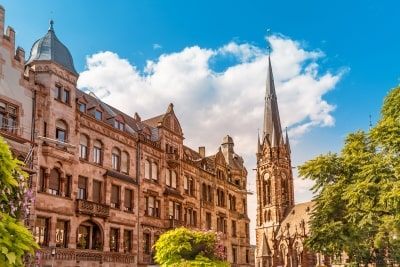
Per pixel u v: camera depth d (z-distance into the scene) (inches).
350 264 1823.3
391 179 1477.6
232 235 2965.1
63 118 1717.5
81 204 1737.2
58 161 1675.7
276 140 5856.3
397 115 1547.7
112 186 1961.1
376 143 1563.7
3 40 1493.6
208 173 2780.5
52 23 1806.1
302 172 1886.1
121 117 2098.9
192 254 1734.7
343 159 1803.6
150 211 2194.9
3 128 1446.9
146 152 2212.1
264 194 5787.4
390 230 1501.0
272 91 6023.6
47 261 1562.5
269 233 5546.3
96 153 1911.9
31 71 1606.8
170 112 2471.7
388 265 2030.0
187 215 2496.3
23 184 627.8
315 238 1787.6
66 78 1754.4
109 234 1892.2
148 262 2091.5
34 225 1529.3
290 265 5093.5
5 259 434.3
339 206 1782.7
